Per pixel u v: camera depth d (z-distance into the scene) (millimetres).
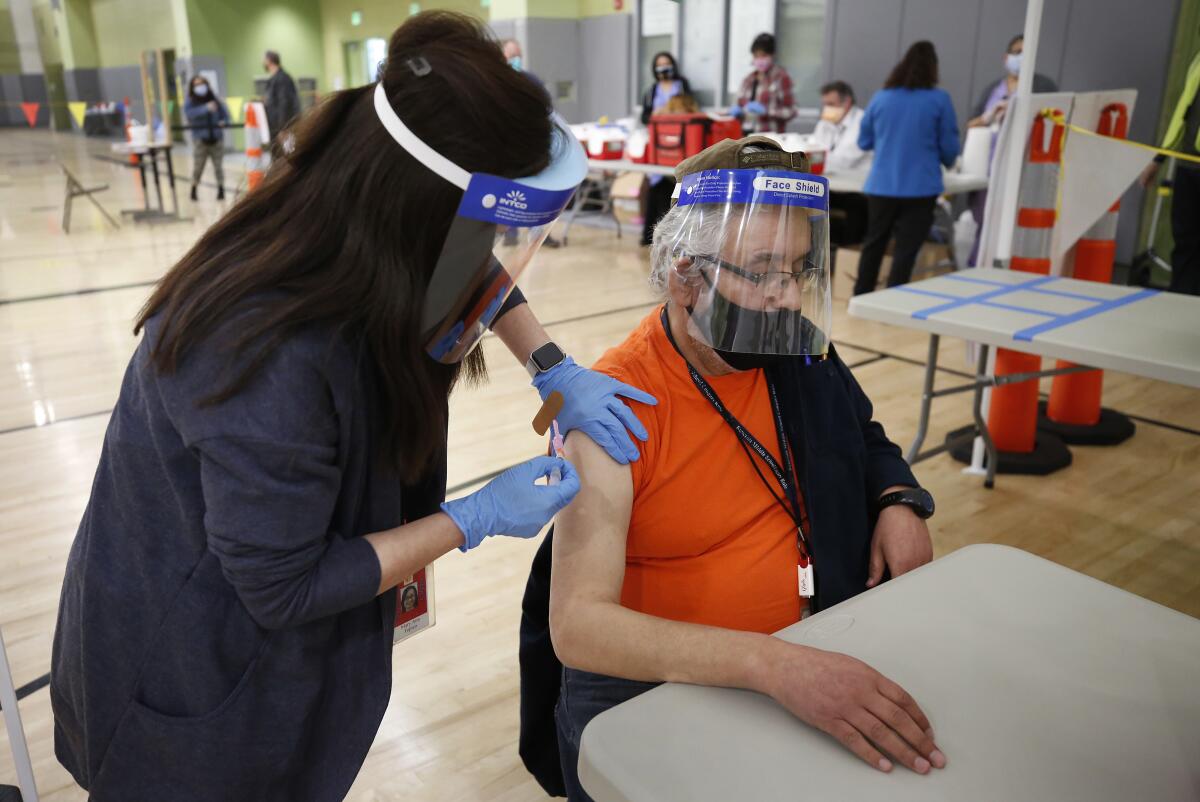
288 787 1067
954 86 6918
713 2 8625
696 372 1249
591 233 8344
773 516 1292
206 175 9820
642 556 1285
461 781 1826
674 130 6445
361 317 870
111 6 8086
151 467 938
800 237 1125
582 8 9000
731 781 792
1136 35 5555
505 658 2242
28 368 4438
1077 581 1128
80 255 7121
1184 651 984
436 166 809
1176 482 3184
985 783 794
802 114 8258
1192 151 3141
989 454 3131
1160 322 2346
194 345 844
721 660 941
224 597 954
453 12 879
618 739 849
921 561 1366
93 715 1016
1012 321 2393
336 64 7055
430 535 995
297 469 859
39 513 2973
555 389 1242
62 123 8312
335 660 1053
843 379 1465
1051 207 3084
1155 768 813
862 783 792
